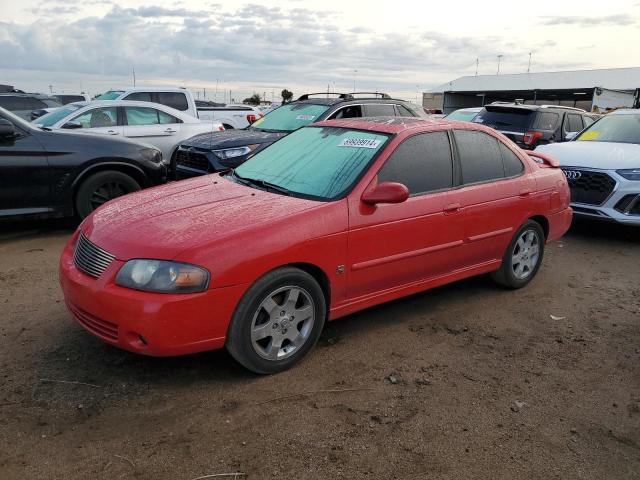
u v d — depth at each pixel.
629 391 3.55
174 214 3.58
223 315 3.21
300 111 8.57
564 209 5.63
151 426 2.97
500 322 4.57
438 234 4.32
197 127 10.98
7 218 6.20
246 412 3.12
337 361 3.77
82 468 2.63
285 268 3.44
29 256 5.83
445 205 4.33
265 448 2.82
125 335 3.12
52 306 4.48
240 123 18.12
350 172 4.00
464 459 2.81
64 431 2.90
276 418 3.08
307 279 3.54
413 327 4.39
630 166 7.01
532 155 6.05
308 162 4.33
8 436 2.84
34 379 3.38
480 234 4.69
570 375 3.73
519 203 4.99
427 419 3.13
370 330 4.30
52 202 6.44
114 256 3.24
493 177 4.86
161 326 3.05
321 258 3.60
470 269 4.78
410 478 2.65
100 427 2.94
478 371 3.72
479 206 4.61
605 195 7.11
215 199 3.89
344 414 3.14
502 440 2.98
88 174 6.68
